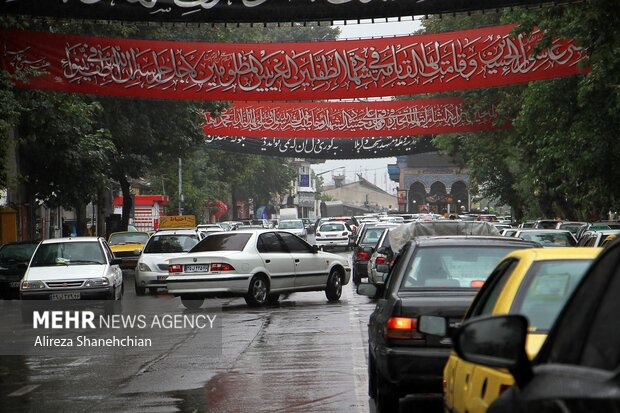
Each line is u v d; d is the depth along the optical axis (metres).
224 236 30.42
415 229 28.70
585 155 33.53
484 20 54.44
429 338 11.77
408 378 11.73
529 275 7.85
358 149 73.69
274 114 62.47
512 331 4.67
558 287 7.76
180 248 38.41
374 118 61.41
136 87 37.75
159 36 53.00
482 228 27.62
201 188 97.00
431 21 56.91
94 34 45.28
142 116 53.16
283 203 197.62
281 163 139.50
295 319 26.02
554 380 4.25
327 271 32.41
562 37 31.39
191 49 38.06
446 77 38.78
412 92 38.78
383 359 12.00
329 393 14.61
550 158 36.94
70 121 44.88
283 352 19.38
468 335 4.82
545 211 62.28
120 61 37.41
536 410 4.22
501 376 5.81
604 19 27.86
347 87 38.75
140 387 15.38
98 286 28.17
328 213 170.38
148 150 57.41
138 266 37.28
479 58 38.59
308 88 38.66
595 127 33.16
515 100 52.66
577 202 37.91
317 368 17.17
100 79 37.28
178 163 89.94
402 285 12.67
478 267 12.80
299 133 62.47
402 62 38.62
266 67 38.41
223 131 62.34
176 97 38.19
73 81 36.97
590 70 33.03
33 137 42.38
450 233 28.11
